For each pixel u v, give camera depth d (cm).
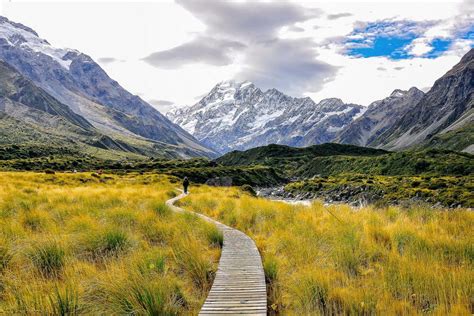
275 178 14588
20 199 2162
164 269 991
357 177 10125
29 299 765
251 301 830
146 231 1416
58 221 1541
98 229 1250
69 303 744
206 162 16612
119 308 745
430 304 768
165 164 14388
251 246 1339
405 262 951
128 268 930
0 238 1103
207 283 990
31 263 985
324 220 1647
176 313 781
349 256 1039
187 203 2734
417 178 8944
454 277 814
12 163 10138
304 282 857
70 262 1011
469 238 1132
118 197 2461
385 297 781
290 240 1280
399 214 1655
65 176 5072
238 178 12094
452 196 5884
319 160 18338
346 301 784
